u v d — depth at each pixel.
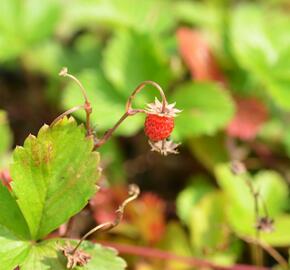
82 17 0.47
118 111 0.41
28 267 0.29
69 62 0.49
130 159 0.46
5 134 0.39
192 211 0.39
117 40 0.43
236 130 0.42
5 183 0.32
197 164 0.44
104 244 0.37
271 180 0.40
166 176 0.45
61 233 0.34
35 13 0.46
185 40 0.44
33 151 0.29
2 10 0.46
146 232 0.39
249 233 0.37
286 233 0.37
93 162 0.29
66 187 0.30
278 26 0.44
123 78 0.42
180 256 0.37
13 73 0.52
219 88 0.41
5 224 0.29
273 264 0.40
